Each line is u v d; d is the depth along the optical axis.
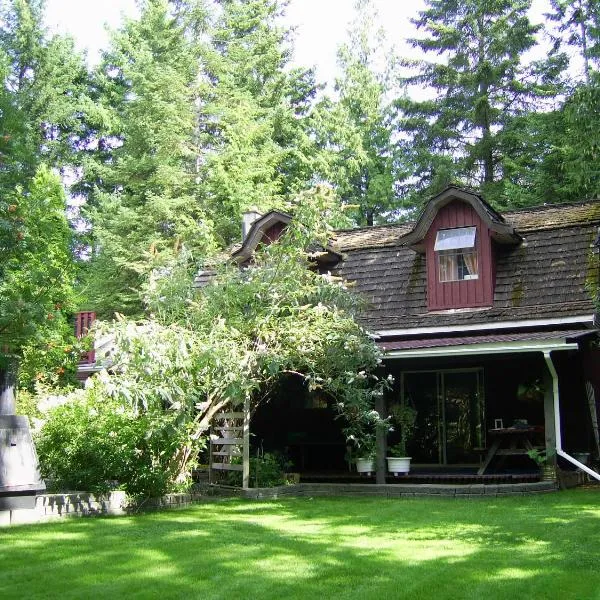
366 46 38.00
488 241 15.54
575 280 14.73
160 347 10.98
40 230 10.82
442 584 5.94
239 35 35.44
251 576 6.28
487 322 14.80
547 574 6.23
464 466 15.74
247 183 27.70
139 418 11.32
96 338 11.50
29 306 9.58
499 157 33.22
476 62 34.78
